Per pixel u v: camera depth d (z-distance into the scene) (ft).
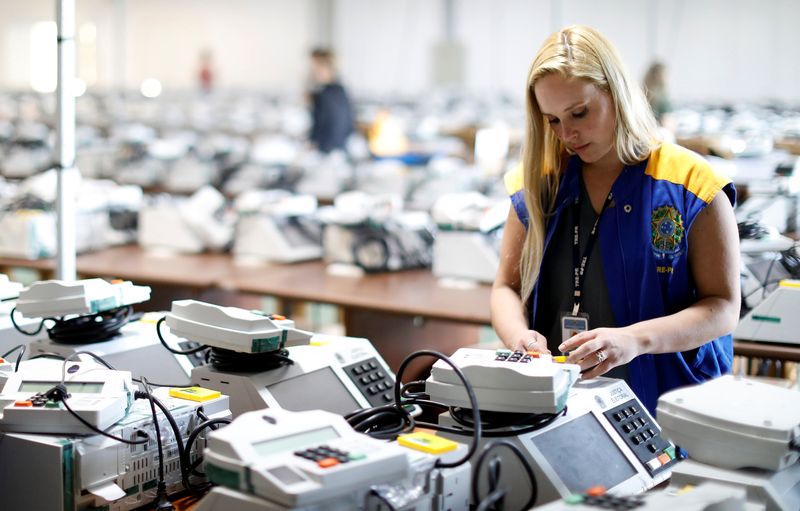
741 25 41.04
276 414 4.10
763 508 4.00
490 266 12.56
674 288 5.78
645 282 5.79
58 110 7.24
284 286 12.50
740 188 10.78
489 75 49.60
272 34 56.44
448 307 11.23
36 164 22.36
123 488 4.65
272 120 34.14
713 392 4.62
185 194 20.08
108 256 14.65
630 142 5.70
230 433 3.83
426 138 28.35
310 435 3.98
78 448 4.42
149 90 48.44
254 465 3.64
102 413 4.50
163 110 36.09
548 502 4.34
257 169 20.35
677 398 4.53
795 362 8.68
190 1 58.29
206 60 55.06
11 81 54.60
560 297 6.11
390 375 6.27
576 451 4.64
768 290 9.10
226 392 5.49
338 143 25.27
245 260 14.48
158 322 6.14
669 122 16.28
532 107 5.89
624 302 5.88
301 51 55.36
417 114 35.76
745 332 9.00
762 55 40.78
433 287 12.57
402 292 12.20
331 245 13.91
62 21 7.14
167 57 59.52
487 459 4.45
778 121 19.76
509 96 43.16
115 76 55.16
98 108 34.22
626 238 5.83
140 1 58.90
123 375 5.01
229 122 33.68
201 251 15.16
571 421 4.81
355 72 53.62
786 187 10.81
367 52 53.06
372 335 12.37
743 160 11.98
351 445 3.89
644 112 5.83
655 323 5.42
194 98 46.42
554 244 6.13
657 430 5.21
